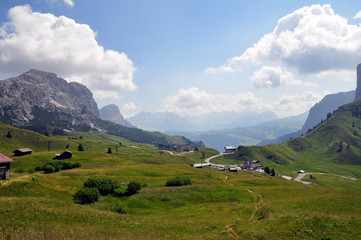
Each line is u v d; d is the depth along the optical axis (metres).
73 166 128.25
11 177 82.75
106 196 72.50
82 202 62.78
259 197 73.50
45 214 40.72
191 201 69.44
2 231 30.12
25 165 132.75
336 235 33.41
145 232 38.12
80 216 43.09
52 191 68.12
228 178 119.81
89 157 167.25
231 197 72.25
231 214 53.97
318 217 39.03
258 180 112.31
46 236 29.02
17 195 60.12
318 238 32.78
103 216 45.47
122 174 110.56
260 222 41.94
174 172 126.94
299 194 73.88
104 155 182.88
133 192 74.56
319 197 61.22
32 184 67.56
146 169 127.69
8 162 79.88
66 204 49.38
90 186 73.75
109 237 31.92
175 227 42.22
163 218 50.53
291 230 35.62
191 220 47.78
